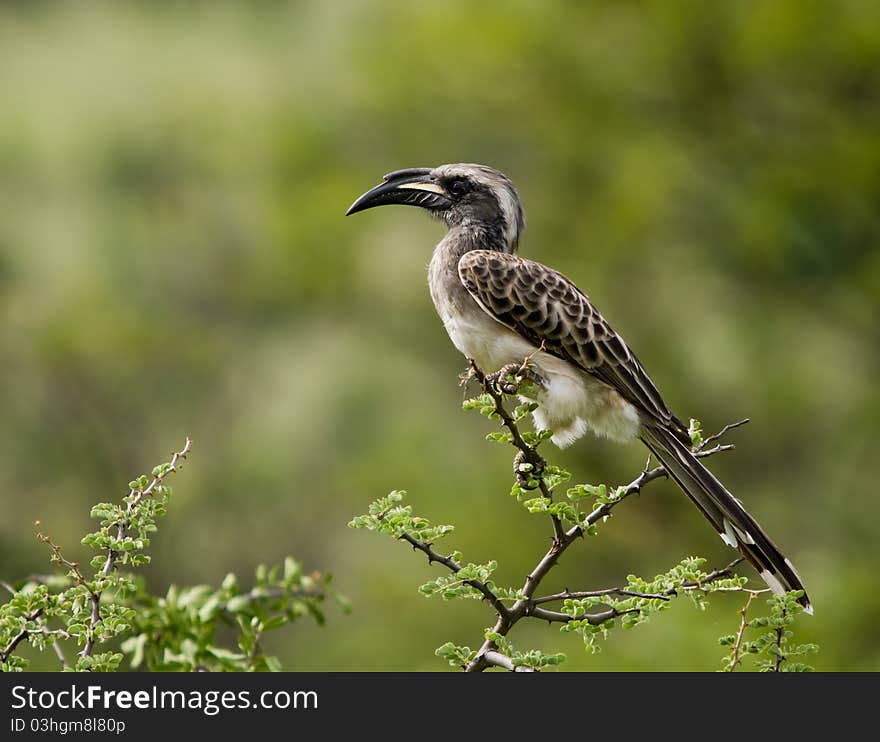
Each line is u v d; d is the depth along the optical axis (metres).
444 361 22.69
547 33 21.45
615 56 21.98
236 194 23.66
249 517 22.31
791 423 20.95
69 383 23.56
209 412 23.70
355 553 20.47
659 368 21.09
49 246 23.06
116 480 23.31
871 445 20.89
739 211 21.89
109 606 7.55
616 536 18.73
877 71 21.36
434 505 18.88
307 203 22.53
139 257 23.50
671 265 22.03
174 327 23.58
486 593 7.43
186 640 8.82
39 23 24.11
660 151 21.56
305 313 23.39
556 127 22.02
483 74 21.66
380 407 22.17
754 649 7.35
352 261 22.64
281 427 22.30
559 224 21.80
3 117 23.23
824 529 20.34
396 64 21.77
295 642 19.53
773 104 22.23
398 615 18.52
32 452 23.12
